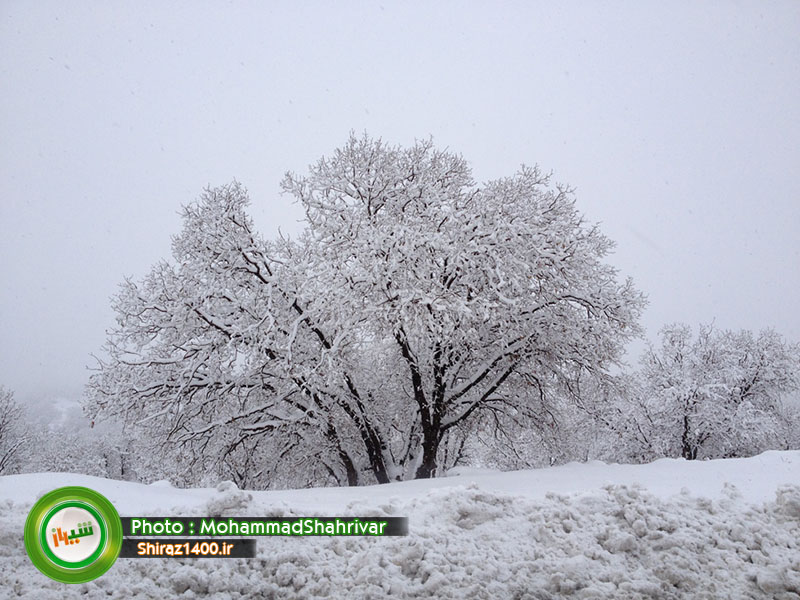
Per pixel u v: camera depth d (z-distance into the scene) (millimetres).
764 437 25656
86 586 4883
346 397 17031
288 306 17266
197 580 5008
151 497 7512
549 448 20312
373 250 15016
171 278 17422
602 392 18688
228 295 16984
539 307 16344
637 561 5617
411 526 6105
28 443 36750
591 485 10008
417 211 17922
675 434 27125
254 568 5348
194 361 16594
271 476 19094
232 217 17500
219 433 17406
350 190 18203
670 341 29812
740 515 6426
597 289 16406
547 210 17812
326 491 10641
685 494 6988
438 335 14938
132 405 17109
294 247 18562
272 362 16719
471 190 18453
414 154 18922
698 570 5375
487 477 12234
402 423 19562
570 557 5633
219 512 6195
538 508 6527
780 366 27703
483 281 15828
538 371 17766
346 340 16016
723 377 27594
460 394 17094
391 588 5027
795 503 6422
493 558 5582
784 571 5180
